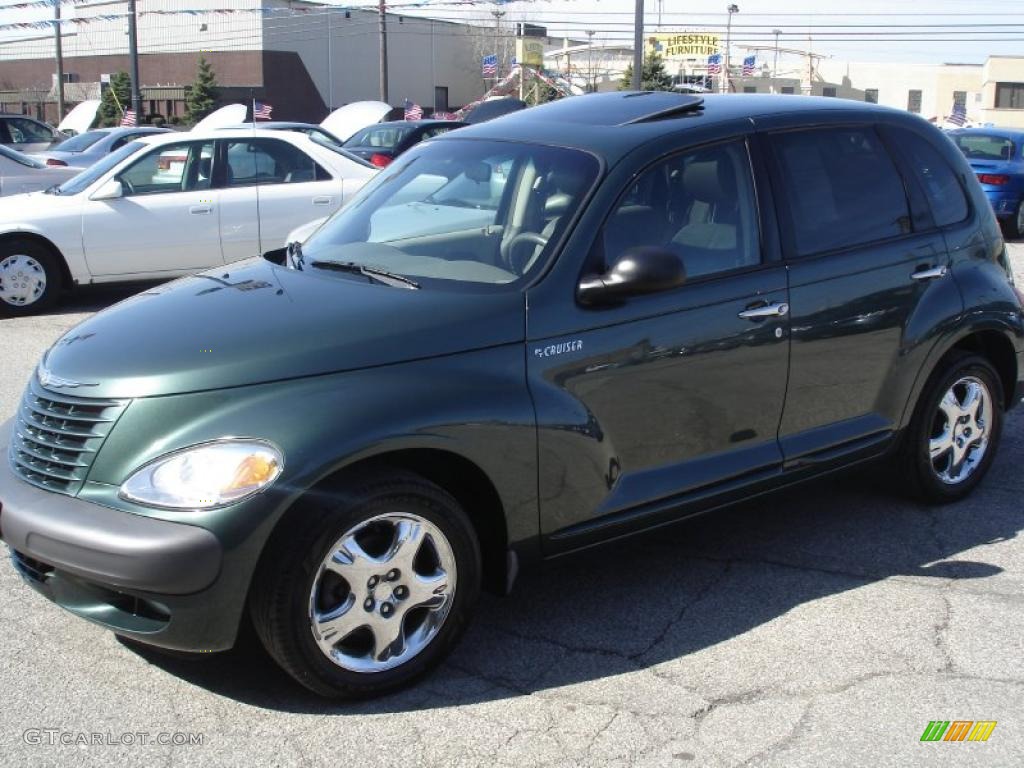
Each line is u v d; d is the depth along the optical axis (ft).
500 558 12.42
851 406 15.51
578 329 12.49
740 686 11.99
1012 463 19.60
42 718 11.21
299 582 10.75
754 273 14.07
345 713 11.37
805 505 17.47
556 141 14.23
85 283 33.27
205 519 10.38
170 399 10.90
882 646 12.91
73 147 70.28
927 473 16.87
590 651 12.76
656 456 13.46
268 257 15.35
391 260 13.61
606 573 14.92
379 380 11.33
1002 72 202.69
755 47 189.78
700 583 14.61
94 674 12.09
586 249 12.78
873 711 11.51
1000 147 53.11
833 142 15.55
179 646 10.80
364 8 126.62
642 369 13.00
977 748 10.87
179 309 12.62
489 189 14.14
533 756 10.65
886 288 15.48
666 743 10.89
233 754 10.64
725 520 16.85
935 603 14.02
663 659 12.58
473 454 11.64
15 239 32.35
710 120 14.47
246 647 12.66
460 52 205.98
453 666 12.39
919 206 16.30
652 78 163.73
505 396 11.89
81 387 11.30
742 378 13.99
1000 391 17.65
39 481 11.35
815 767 10.54
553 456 12.30
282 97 177.58
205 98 169.78
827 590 14.40
